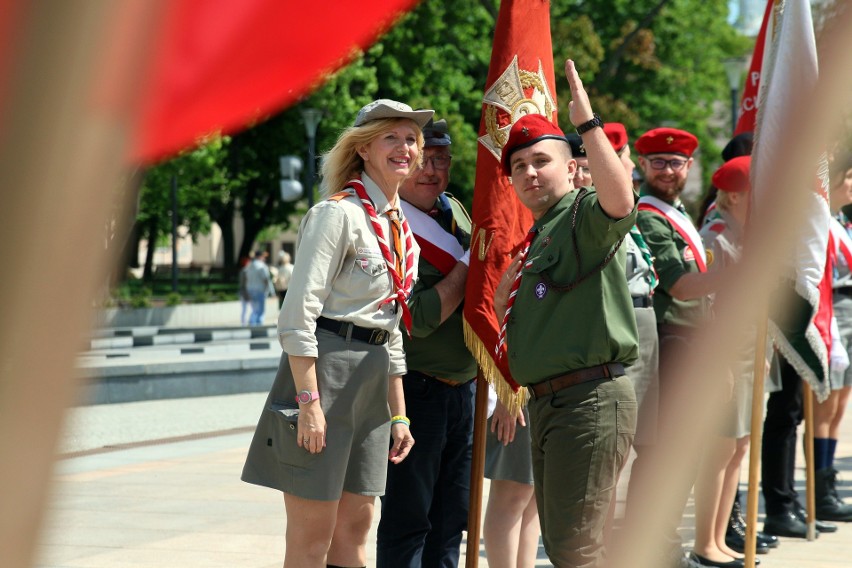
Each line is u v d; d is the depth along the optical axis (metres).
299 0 0.58
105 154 0.35
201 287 46.78
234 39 0.55
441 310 4.77
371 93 35.12
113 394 15.53
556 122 5.02
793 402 7.23
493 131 4.82
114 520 7.56
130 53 0.35
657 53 40.06
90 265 0.36
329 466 4.01
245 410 14.83
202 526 7.41
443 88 36.12
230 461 10.35
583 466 3.93
